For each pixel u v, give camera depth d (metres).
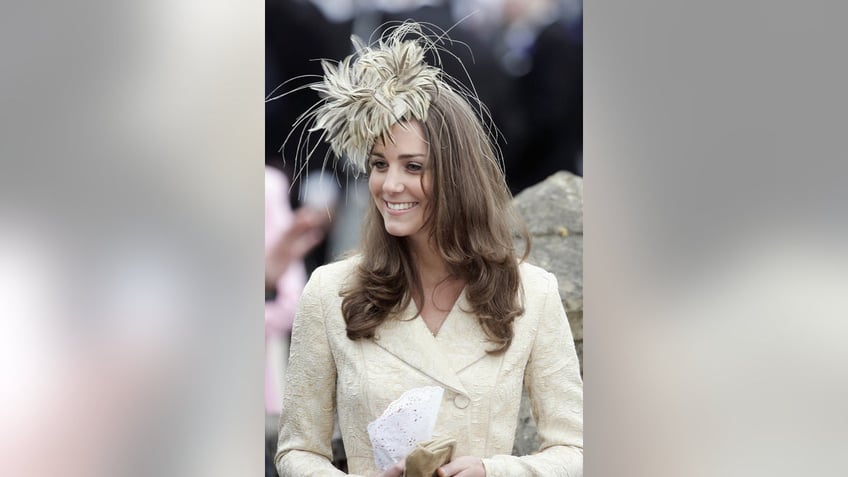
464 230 10.56
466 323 10.53
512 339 10.54
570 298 10.70
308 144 10.67
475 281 10.55
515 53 10.74
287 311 10.69
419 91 10.62
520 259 10.64
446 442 10.37
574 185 10.77
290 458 10.60
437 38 10.70
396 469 10.41
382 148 10.59
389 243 10.58
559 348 10.63
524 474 10.40
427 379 10.45
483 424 10.43
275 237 10.66
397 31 10.70
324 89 10.68
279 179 10.66
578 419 10.59
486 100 10.70
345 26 10.70
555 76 10.76
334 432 10.63
